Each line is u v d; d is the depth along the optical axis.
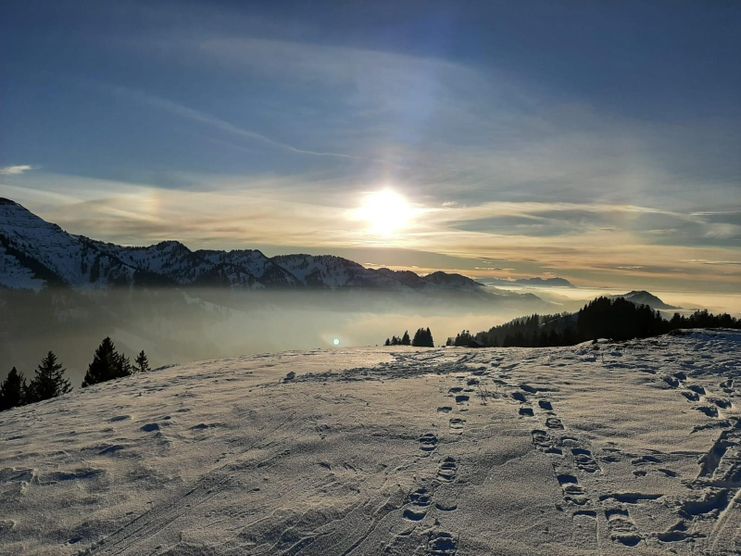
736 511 5.22
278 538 5.03
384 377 13.19
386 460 6.85
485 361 15.45
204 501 5.95
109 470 7.11
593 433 7.59
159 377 17.27
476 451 7.03
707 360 12.85
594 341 18.48
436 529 5.06
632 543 4.72
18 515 5.82
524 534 4.93
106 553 4.95
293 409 9.78
